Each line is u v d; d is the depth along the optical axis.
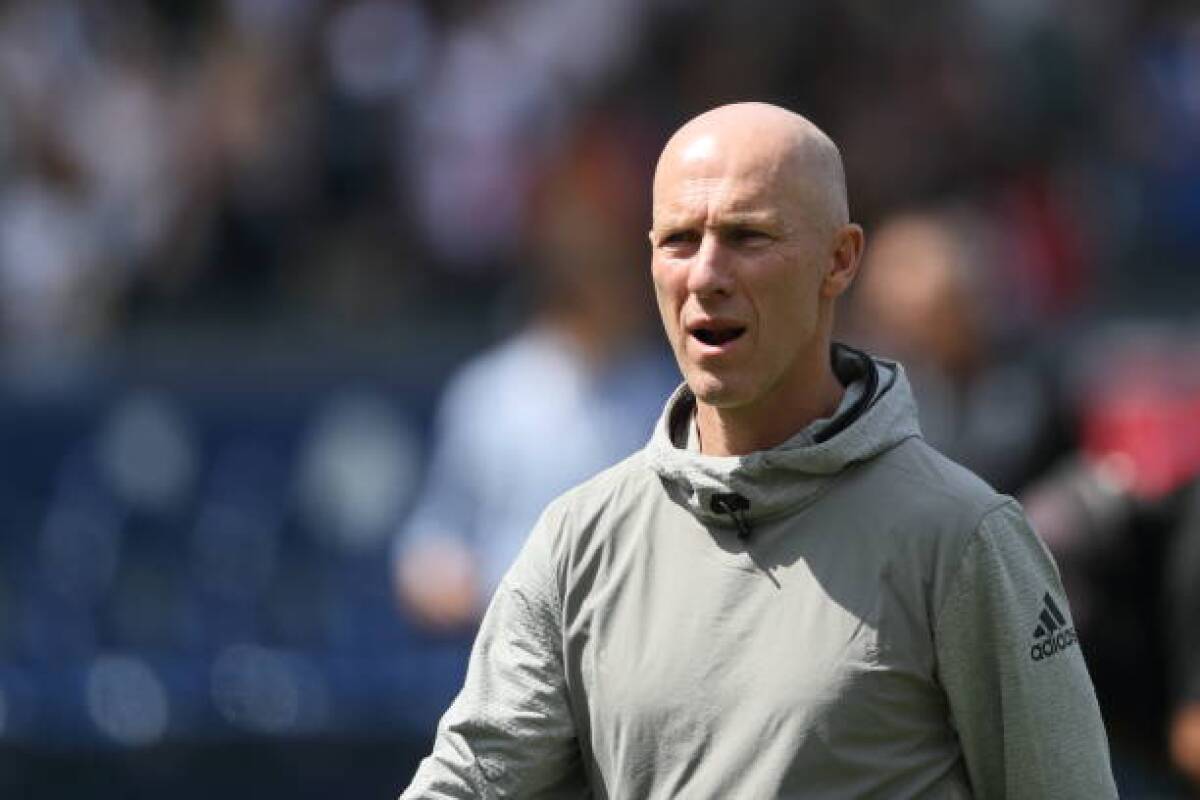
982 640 10.45
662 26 41.66
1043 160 41.44
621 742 10.84
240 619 27.17
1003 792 10.64
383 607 27.30
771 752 10.45
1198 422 18.05
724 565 10.74
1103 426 20.52
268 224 38.53
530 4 40.97
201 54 39.41
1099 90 43.53
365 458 27.84
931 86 41.47
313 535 27.58
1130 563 17.19
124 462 27.53
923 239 22.11
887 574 10.47
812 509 10.67
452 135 39.38
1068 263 40.53
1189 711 16.75
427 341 32.16
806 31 41.53
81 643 26.98
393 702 26.62
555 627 11.17
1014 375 21.89
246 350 31.28
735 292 10.48
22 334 34.91
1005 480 21.47
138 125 37.66
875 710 10.40
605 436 23.23
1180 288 41.75
